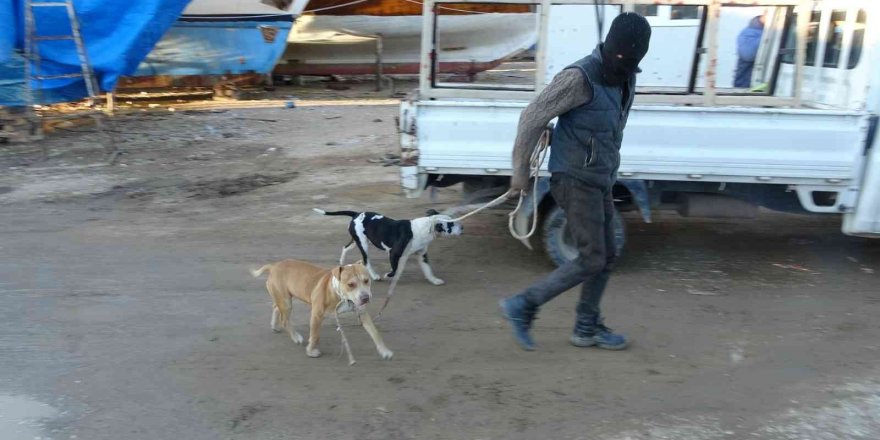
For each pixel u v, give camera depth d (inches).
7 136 443.5
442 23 646.5
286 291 179.9
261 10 609.3
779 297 214.2
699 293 216.8
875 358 177.3
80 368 171.5
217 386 163.9
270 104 597.9
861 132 209.2
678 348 182.2
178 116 536.7
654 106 210.2
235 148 430.9
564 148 160.2
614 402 157.3
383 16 674.2
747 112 208.7
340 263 239.0
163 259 246.4
